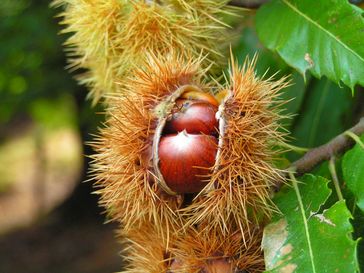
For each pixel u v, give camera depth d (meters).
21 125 2.66
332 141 0.35
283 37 0.37
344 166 0.33
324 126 0.47
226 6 0.40
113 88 0.41
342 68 0.35
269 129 0.33
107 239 1.56
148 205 0.34
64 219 1.72
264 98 0.33
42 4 1.16
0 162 2.36
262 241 0.32
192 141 0.33
